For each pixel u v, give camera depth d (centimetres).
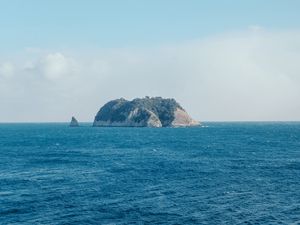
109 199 4644
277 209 4144
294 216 3872
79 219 3781
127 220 3741
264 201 4516
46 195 4891
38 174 6769
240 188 5322
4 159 9356
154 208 4197
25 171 7169
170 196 4809
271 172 6856
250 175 6512
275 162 8419
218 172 6881
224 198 4681
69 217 3856
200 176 6412
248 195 4847
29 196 4834
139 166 7850
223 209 4153
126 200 4584
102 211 4078
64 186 5541
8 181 6006
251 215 3912
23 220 3766
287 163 8219
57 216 3894
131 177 6347
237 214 3947
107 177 6362
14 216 3906
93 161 8894
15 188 5403
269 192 5038
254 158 9288
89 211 4078
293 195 4844
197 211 4066
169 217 3844
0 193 5047
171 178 6216
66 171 7150
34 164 8306
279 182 5803
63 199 4653
